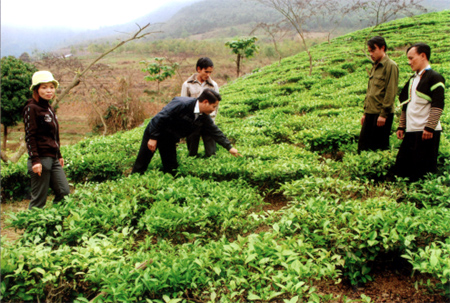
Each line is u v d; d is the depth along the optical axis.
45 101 4.33
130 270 2.64
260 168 4.96
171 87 26.56
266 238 2.93
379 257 3.12
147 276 2.48
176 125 4.98
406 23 23.78
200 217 3.47
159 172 5.03
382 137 5.43
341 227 3.18
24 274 2.60
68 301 2.77
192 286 2.53
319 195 3.90
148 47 54.09
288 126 8.43
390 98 5.03
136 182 4.55
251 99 12.62
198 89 5.97
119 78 18.34
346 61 17.67
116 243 3.13
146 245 3.11
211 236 3.59
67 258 2.83
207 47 57.06
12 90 15.59
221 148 6.92
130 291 2.47
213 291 2.50
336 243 2.98
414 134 4.31
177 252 3.05
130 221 3.69
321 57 20.11
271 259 2.70
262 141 7.24
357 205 3.40
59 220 3.59
